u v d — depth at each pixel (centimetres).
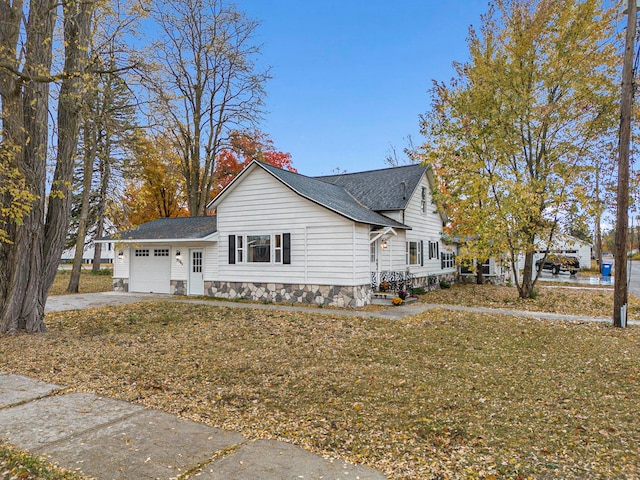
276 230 1516
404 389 568
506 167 1577
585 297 1697
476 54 1683
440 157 1691
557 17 1478
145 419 451
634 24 1005
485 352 784
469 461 360
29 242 932
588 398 525
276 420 457
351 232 1365
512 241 1512
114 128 1030
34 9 888
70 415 459
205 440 399
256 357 749
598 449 382
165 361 716
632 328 1018
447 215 2019
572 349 802
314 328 1018
